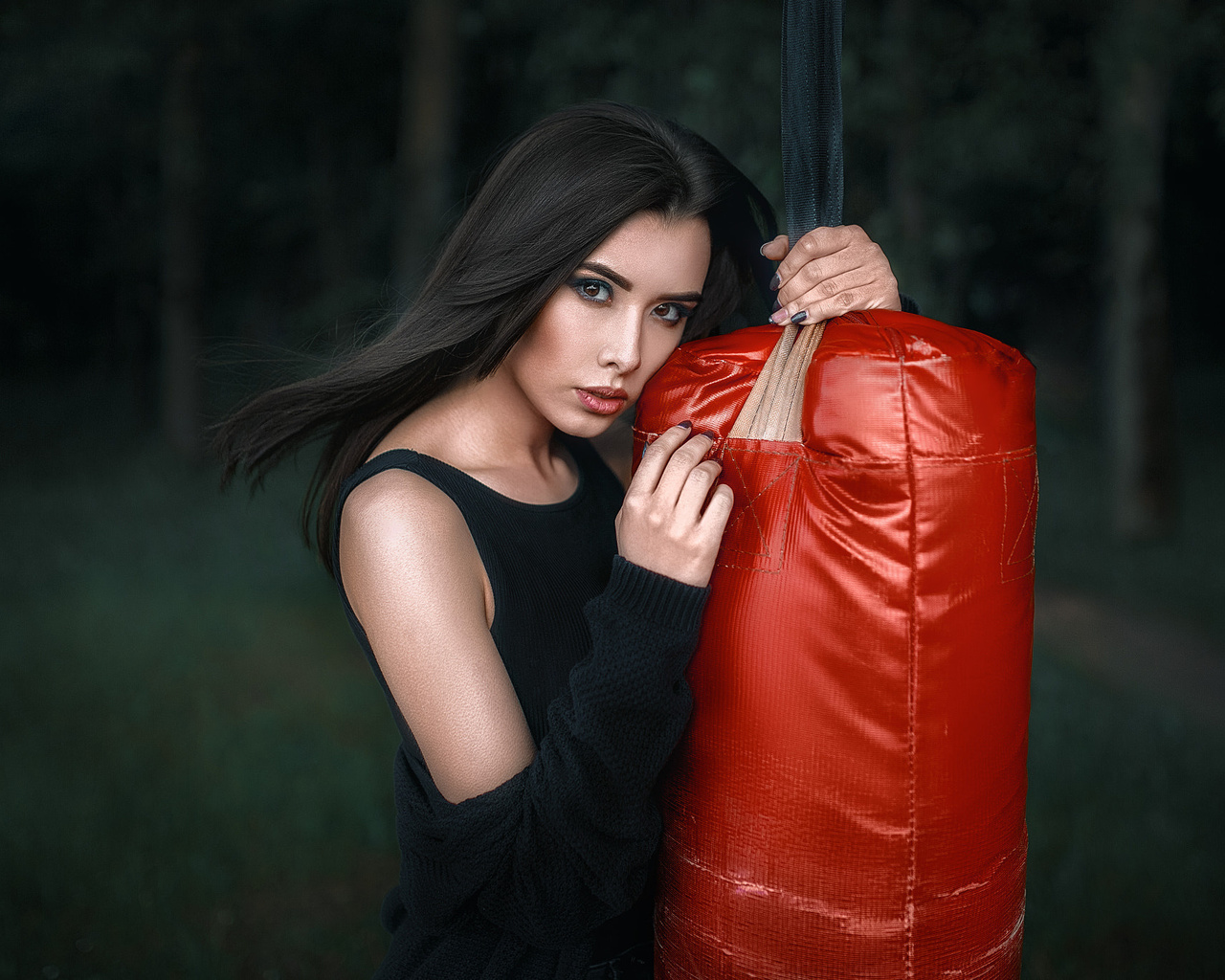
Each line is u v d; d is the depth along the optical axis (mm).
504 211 1188
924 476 948
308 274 15602
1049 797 3527
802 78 1158
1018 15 6941
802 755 990
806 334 1074
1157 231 7766
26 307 21594
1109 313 7996
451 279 1239
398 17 11305
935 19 6594
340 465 1341
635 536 1028
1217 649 5547
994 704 1005
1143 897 2904
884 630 958
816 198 1166
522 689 1182
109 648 5293
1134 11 7020
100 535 7891
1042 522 8453
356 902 3129
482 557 1180
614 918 1244
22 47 8828
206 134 11547
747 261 1398
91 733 4234
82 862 3156
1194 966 2627
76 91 10875
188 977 2688
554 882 1045
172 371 11578
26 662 5031
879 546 955
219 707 4609
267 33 11188
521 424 1324
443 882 1082
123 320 19562
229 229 14781
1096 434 11445
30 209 19484
